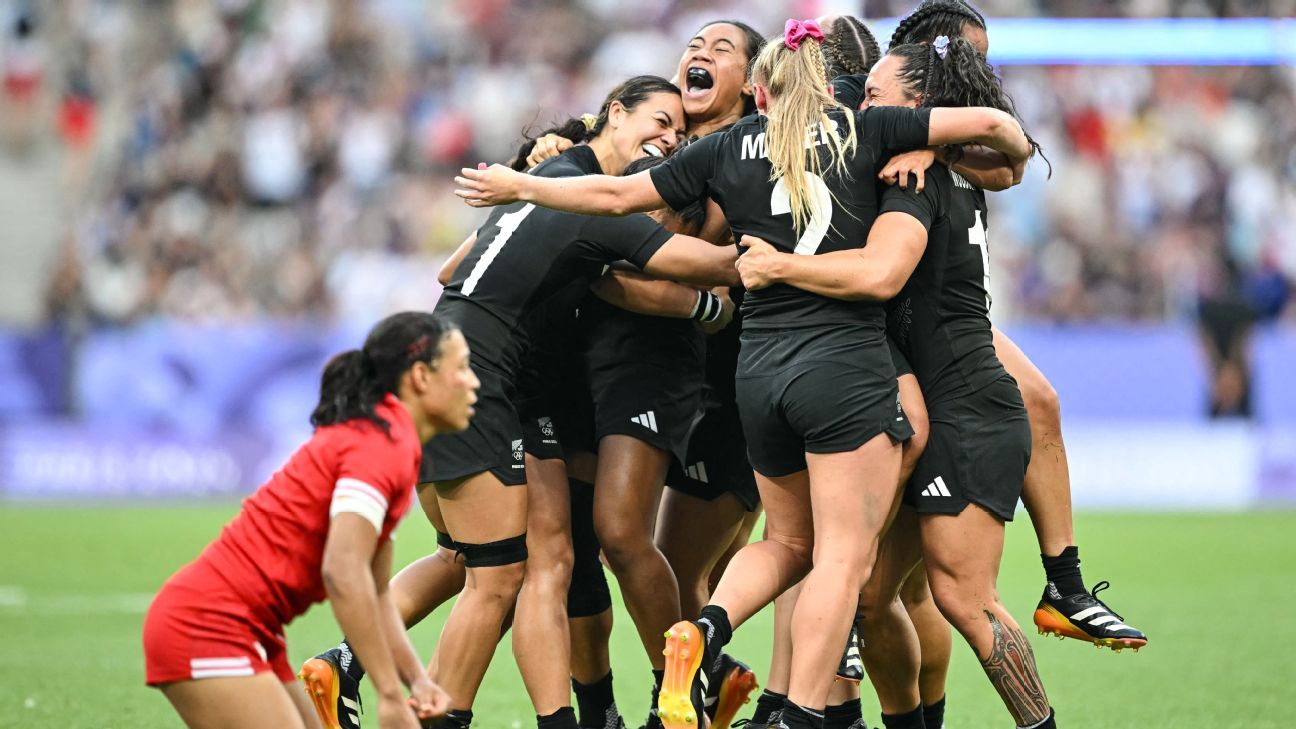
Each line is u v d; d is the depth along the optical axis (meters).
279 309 64.19
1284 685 23.62
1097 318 61.62
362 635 12.77
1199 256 63.12
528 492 18.02
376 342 13.42
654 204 16.75
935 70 17.08
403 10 74.06
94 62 74.56
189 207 66.88
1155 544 45.38
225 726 13.05
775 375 16.12
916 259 16.02
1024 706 16.77
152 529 47.47
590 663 19.14
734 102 20.14
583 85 72.75
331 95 70.19
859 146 16.27
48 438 58.38
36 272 70.94
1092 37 55.03
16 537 45.19
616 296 18.48
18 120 73.12
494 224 18.09
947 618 16.86
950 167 16.83
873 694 23.59
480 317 17.47
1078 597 17.89
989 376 16.83
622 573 18.36
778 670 17.95
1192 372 57.16
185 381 57.94
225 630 13.02
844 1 49.75
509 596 17.25
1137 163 65.75
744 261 16.12
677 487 19.83
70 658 25.53
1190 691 23.09
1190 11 55.44
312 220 66.44
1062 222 64.19
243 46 72.38
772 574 16.56
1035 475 18.11
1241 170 66.06
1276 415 57.28
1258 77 68.06
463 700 17.23
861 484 15.87
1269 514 54.75
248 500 13.39
